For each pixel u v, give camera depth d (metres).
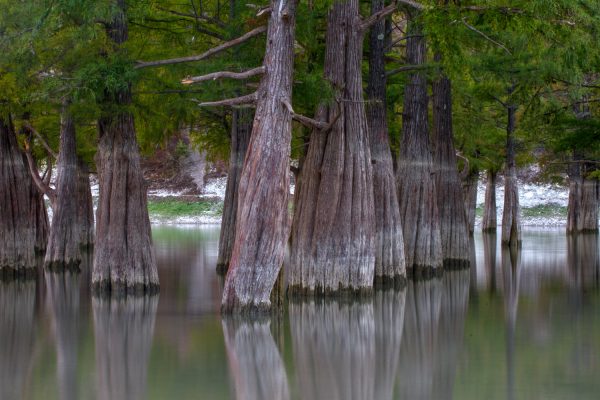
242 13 43.62
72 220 56.00
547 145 71.19
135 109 42.44
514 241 72.06
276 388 25.56
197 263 60.69
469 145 75.94
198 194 118.38
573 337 32.88
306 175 41.44
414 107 52.06
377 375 27.19
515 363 28.66
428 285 48.06
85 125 58.75
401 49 68.75
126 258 42.94
